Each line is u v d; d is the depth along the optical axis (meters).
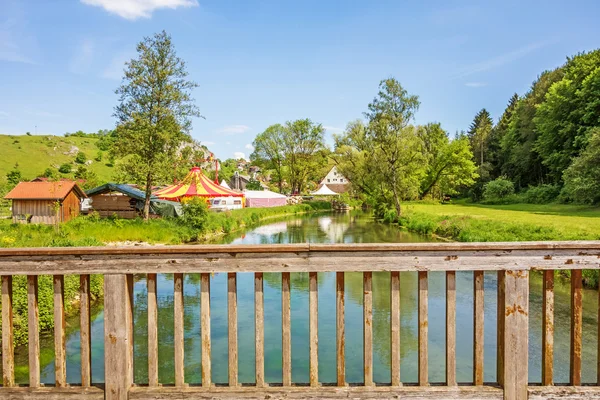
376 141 42.16
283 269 3.25
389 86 41.00
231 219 34.03
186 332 9.36
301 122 80.50
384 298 12.11
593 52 48.38
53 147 92.25
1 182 61.41
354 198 71.38
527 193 53.88
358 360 7.88
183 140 26.58
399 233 30.03
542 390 3.18
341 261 3.25
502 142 66.06
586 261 3.19
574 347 3.24
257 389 3.24
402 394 3.22
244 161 142.00
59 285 3.29
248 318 10.27
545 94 53.94
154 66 25.33
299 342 8.81
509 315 3.20
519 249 3.20
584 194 35.91
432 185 66.88
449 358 3.27
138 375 6.91
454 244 3.20
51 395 3.27
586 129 42.72
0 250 3.18
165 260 3.25
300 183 83.38
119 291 3.25
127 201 31.97
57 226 21.02
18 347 8.25
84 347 3.31
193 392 3.23
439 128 72.69
